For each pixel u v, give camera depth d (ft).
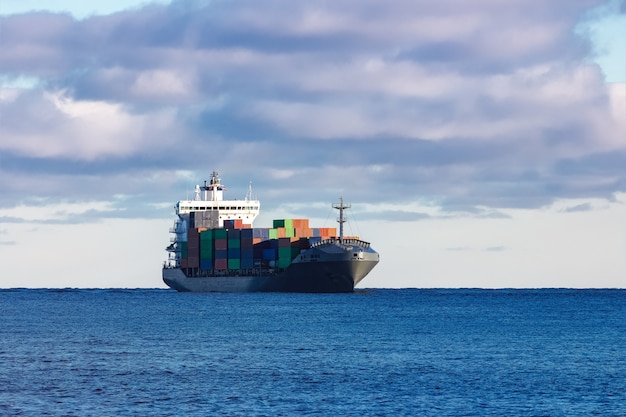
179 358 258.98
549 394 201.67
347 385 212.23
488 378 222.89
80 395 199.31
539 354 272.72
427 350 281.74
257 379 220.23
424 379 221.05
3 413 181.27
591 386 212.02
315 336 326.44
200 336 326.85
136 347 288.51
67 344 299.58
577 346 296.92
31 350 280.72
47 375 225.76
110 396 198.18
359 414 181.16
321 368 239.09
